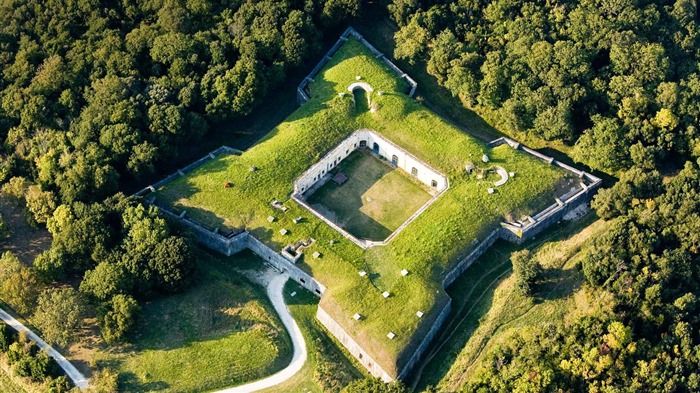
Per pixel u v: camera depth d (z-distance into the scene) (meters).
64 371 122.75
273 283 137.50
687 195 137.38
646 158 145.88
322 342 130.62
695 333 122.81
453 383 124.31
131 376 122.56
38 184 141.38
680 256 130.62
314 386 124.12
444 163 150.12
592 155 148.50
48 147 144.12
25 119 147.50
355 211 147.50
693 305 124.81
